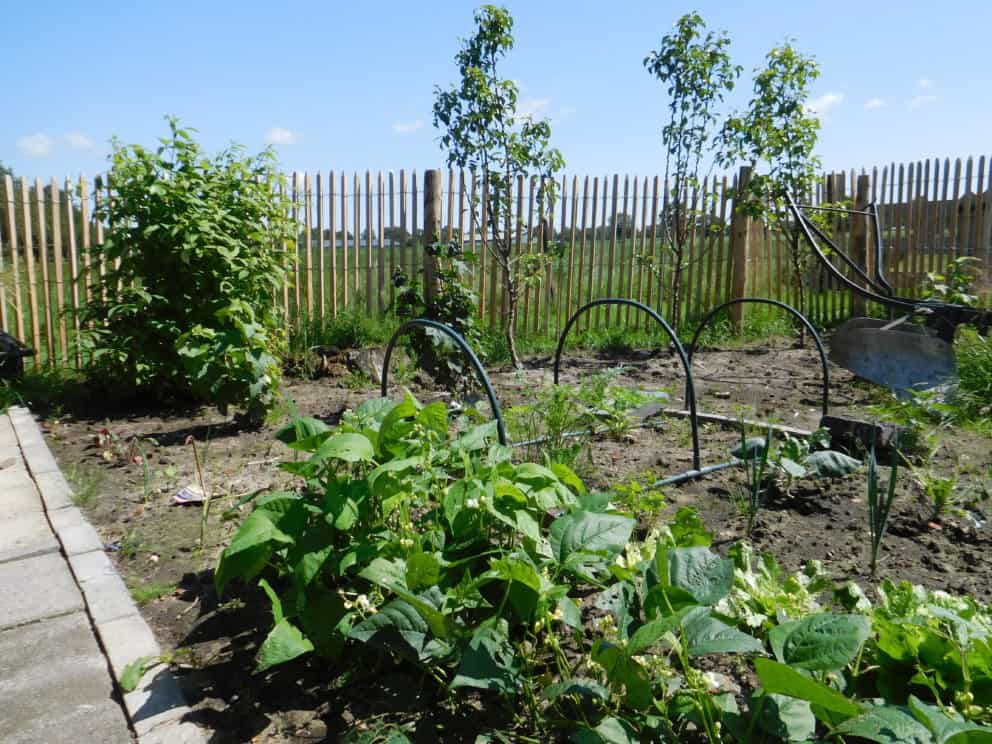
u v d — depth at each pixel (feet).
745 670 7.57
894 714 5.29
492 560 6.80
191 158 21.07
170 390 21.93
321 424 9.40
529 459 14.16
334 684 7.68
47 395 21.58
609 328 34.19
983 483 12.66
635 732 5.92
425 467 8.56
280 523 7.98
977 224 34.42
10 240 24.66
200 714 7.25
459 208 31.68
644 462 14.98
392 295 31.35
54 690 7.68
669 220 35.17
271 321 21.50
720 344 32.58
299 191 29.66
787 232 34.01
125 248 20.52
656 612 6.56
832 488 12.96
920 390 18.31
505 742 6.58
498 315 33.91
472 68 28.43
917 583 9.50
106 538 11.76
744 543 9.57
